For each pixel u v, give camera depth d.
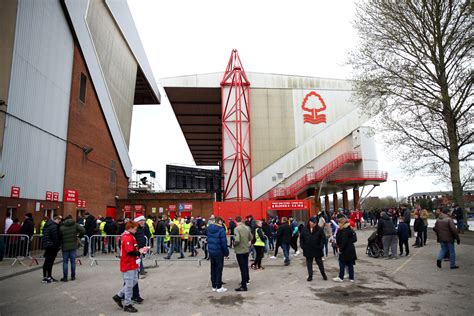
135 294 7.47
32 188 17.47
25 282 9.77
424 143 20.00
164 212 32.62
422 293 7.83
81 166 23.62
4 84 15.16
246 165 37.94
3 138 14.98
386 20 19.31
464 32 17.41
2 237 12.89
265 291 8.43
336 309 6.73
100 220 19.42
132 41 35.88
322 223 15.00
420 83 19.06
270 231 17.33
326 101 39.62
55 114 20.02
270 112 39.09
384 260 12.98
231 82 39.16
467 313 6.31
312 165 38.16
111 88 30.27
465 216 19.95
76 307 7.14
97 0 26.42
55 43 19.89
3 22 15.36
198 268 12.45
